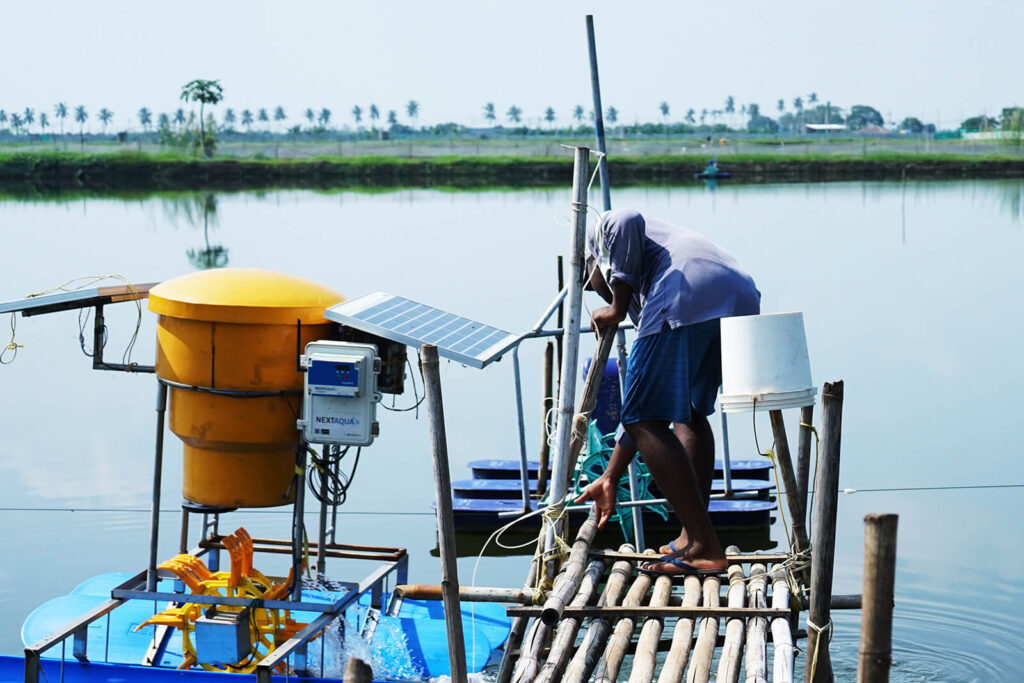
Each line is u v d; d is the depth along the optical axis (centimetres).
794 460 1071
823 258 2595
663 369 555
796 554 543
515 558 877
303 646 578
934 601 750
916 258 2623
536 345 1631
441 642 647
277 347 571
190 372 574
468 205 4884
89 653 630
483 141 12650
